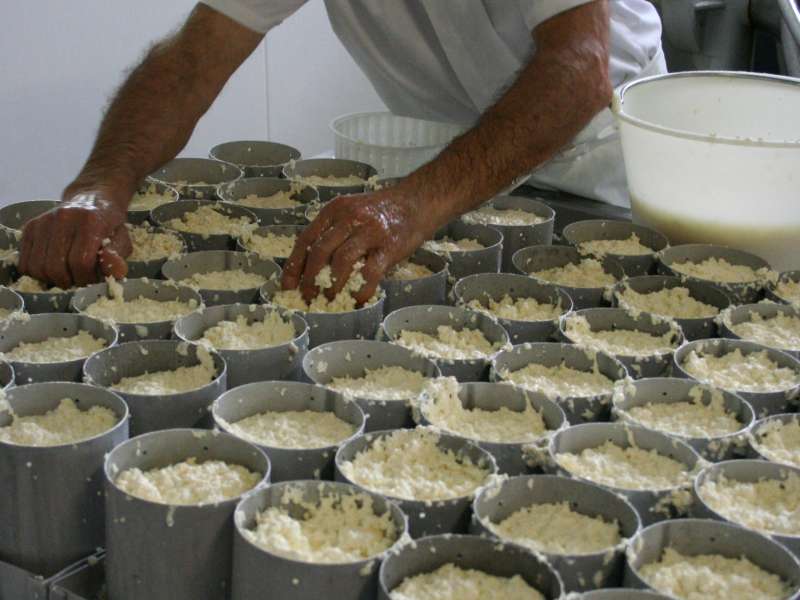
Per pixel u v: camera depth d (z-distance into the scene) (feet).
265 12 5.19
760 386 3.74
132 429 3.43
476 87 5.90
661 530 2.83
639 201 5.32
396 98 6.58
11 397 3.37
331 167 5.86
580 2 4.63
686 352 3.98
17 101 7.71
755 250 5.06
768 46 8.71
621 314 4.25
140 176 4.92
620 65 6.25
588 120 4.66
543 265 4.93
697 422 3.53
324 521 2.91
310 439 3.33
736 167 4.80
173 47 5.20
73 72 8.04
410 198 4.34
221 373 3.58
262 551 2.65
